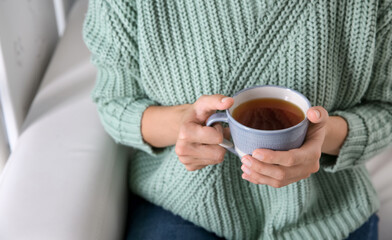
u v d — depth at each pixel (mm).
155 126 797
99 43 804
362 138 782
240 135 577
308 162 614
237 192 848
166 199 909
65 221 749
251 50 724
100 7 761
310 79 733
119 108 835
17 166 854
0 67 946
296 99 617
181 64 755
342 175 904
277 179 612
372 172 1101
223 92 762
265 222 884
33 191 800
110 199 881
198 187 829
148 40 741
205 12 710
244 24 707
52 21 1332
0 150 970
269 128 589
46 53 1277
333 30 703
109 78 850
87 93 1062
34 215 755
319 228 875
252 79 750
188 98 789
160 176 889
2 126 971
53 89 1082
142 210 976
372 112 808
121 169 980
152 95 823
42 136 932
